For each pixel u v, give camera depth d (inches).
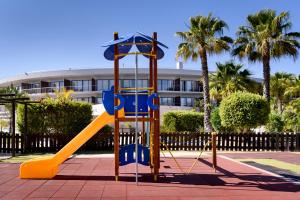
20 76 2156.7
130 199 292.8
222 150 784.3
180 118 1111.6
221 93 1429.6
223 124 882.8
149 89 396.5
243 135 784.3
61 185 352.2
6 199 292.5
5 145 719.1
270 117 972.6
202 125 1153.4
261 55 1082.7
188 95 2027.6
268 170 472.4
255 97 855.1
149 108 402.0
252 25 1111.0
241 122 845.2
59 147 732.0
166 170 460.1
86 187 342.0
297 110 1235.2
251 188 342.0
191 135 781.3
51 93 2016.5
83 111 800.9
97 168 474.0
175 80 2010.3
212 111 1153.4
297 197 304.5
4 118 1695.4
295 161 582.9
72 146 396.5
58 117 785.6
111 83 2007.9
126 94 387.2
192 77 2032.5
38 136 729.6
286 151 778.8
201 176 413.4
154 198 296.7
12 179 387.2
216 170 462.3
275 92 1802.4
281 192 324.5
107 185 352.5
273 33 1064.8
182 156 648.4
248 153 725.9
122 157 397.7
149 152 412.8
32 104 775.7
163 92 1983.3
